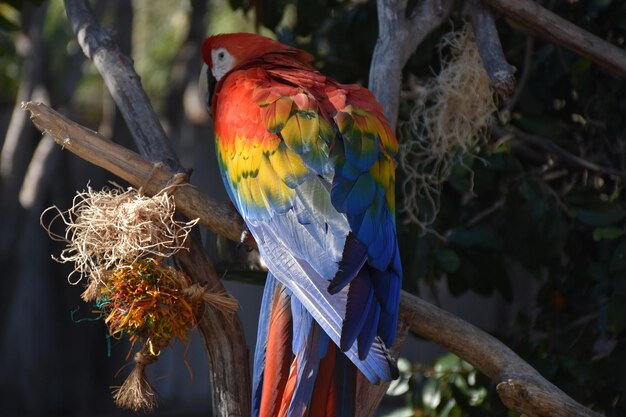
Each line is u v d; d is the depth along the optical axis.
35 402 13.18
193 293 3.86
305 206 3.76
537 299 5.77
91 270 3.79
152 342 3.79
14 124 12.14
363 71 6.35
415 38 4.75
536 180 5.53
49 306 13.20
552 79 5.71
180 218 4.14
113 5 12.88
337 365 3.56
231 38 4.90
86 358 13.67
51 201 13.17
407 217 5.60
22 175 12.27
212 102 4.58
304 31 6.27
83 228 3.79
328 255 3.61
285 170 3.88
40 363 13.22
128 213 3.76
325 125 3.94
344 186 3.74
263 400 3.61
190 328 4.04
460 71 4.92
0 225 12.40
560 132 5.61
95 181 13.48
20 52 11.95
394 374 3.30
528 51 5.53
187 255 4.00
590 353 5.49
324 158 3.83
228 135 4.20
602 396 5.35
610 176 5.78
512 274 10.00
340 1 6.59
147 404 3.89
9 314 12.96
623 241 5.00
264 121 4.02
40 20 11.79
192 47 13.82
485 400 5.70
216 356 4.07
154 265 3.78
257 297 13.75
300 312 3.62
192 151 14.16
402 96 5.77
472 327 4.06
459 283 5.89
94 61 4.70
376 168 3.88
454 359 5.84
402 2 4.73
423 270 5.43
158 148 4.40
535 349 5.59
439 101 4.96
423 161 5.22
